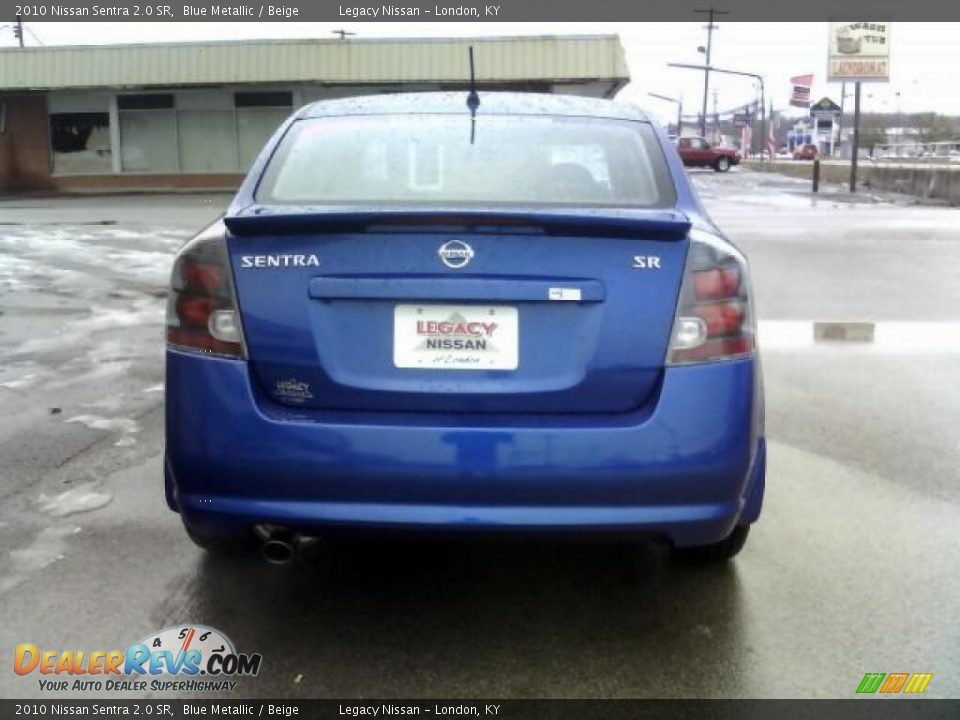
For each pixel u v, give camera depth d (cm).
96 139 3114
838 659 291
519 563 356
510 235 270
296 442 267
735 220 1817
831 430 520
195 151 3105
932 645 298
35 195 2930
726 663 289
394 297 270
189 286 279
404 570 350
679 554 342
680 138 4694
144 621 311
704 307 274
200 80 2983
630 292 271
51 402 570
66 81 3012
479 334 271
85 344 736
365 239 271
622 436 266
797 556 361
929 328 800
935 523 392
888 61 2794
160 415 543
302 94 3036
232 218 274
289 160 332
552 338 271
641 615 318
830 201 2427
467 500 268
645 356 271
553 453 265
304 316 271
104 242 1489
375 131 346
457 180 321
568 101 377
